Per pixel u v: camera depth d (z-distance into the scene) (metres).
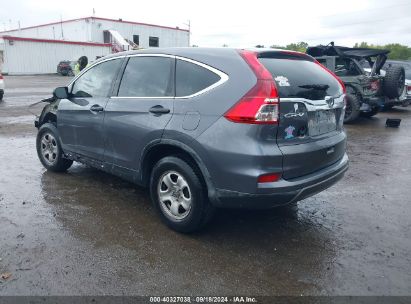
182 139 3.53
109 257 3.36
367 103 10.49
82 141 4.83
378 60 10.77
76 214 4.22
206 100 3.43
